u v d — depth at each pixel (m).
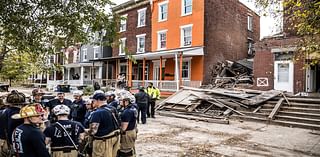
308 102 13.62
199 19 24.44
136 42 30.59
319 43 7.42
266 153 7.73
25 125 3.26
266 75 19.28
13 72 8.36
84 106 7.40
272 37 18.83
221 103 15.18
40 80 40.50
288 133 10.76
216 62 25.53
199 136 9.96
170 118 14.74
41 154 3.19
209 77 24.56
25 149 3.14
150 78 28.50
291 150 8.12
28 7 4.54
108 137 4.61
